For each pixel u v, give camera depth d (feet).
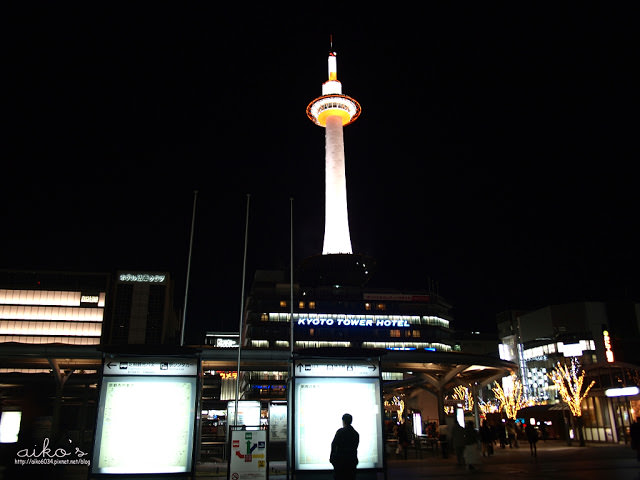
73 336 421.18
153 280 451.53
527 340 421.18
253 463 56.80
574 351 370.32
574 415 167.43
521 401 324.60
